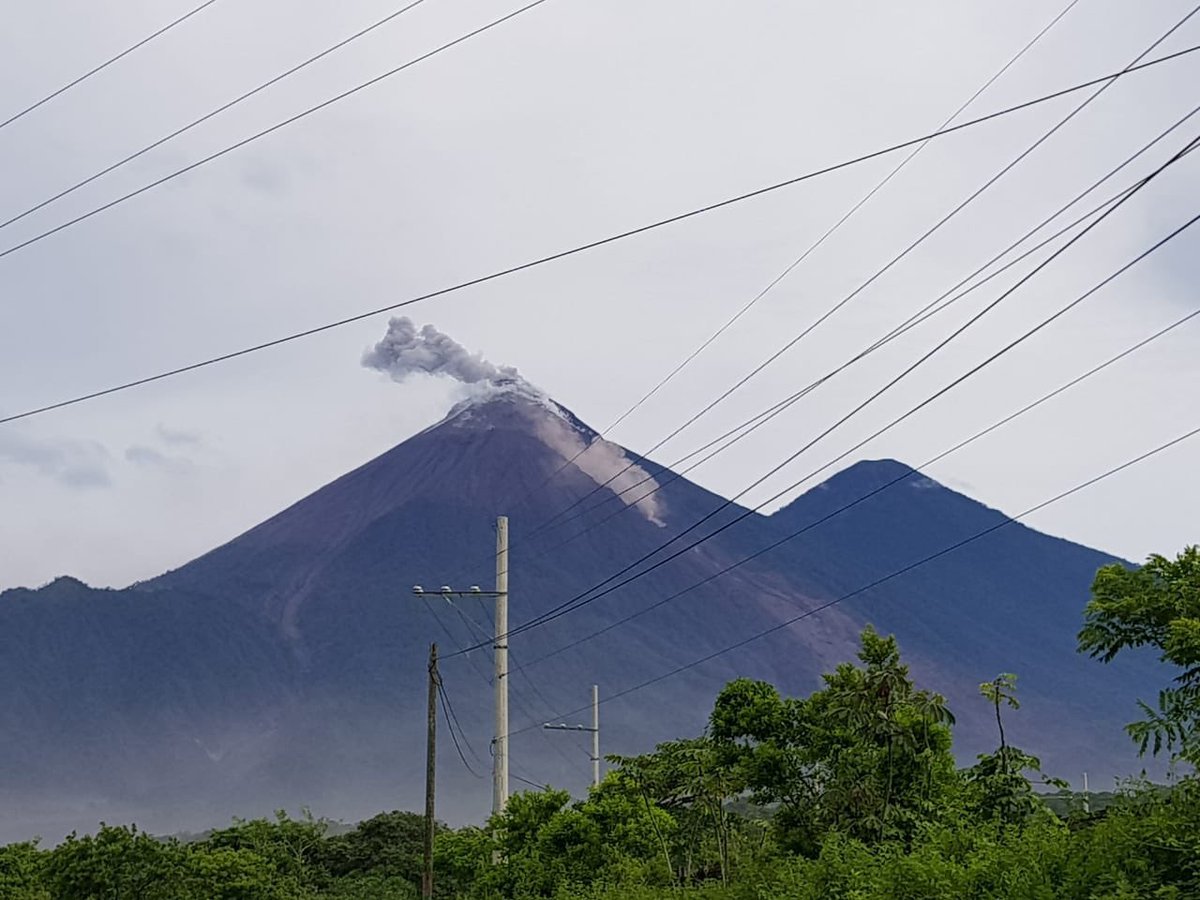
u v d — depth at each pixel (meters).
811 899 34.00
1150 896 23.58
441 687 73.19
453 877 84.38
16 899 69.25
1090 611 32.72
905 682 41.78
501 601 74.81
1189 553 32.16
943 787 40.91
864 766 43.44
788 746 49.91
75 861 66.94
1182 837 25.42
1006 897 25.81
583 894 53.38
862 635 43.44
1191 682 29.20
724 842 49.12
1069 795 36.12
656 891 46.91
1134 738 29.31
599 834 60.53
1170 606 31.38
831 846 35.75
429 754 71.62
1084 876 25.56
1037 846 27.45
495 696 73.75
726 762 50.72
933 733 43.19
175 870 69.31
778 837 46.72
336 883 110.88
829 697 47.94
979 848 29.06
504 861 67.44
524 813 67.12
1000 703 37.38
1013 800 35.41
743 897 40.19
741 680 52.41
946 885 27.16
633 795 61.19
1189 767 28.72
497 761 72.88
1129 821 27.09
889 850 33.72
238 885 73.31
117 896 66.94
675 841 58.50
